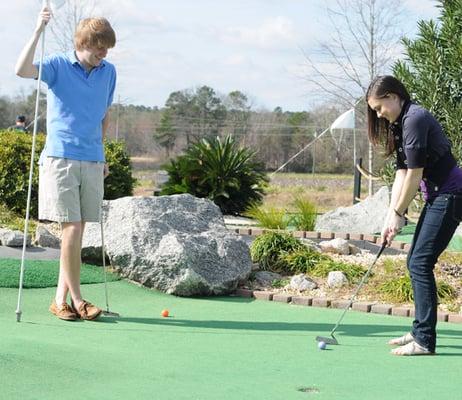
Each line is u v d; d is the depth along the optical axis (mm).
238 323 6375
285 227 11953
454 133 11258
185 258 7598
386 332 6160
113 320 6246
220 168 14977
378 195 12812
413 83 11727
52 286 7281
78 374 4391
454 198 5254
